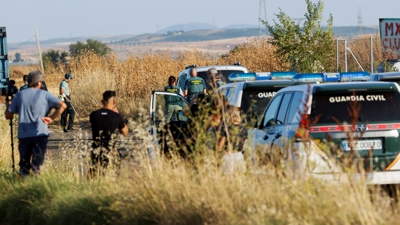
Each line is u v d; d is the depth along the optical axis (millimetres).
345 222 17234
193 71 52906
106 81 81562
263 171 21844
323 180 20625
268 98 33844
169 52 88312
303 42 68375
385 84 26062
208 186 21031
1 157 37219
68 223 24359
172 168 23828
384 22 71438
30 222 25984
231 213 19219
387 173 25203
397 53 70938
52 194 26703
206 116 24766
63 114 65312
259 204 19297
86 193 25391
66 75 65625
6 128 42344
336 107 25609
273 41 70938
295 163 23719
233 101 33812
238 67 57250
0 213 27703
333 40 69625
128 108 74062
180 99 38188
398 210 18844
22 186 28328
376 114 25672
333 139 24984
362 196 18359
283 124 27266
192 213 20438
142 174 24141
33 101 30719
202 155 23531
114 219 22656
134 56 85250
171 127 35375
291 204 18781
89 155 30328
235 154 23875
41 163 30547
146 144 25844
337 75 33312
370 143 25438
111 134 29516
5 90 35656
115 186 25141
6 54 40500
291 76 38812
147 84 80750
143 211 22094
